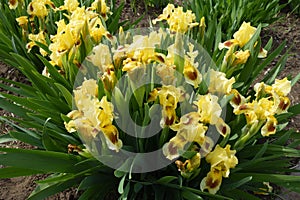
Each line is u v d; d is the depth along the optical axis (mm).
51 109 758
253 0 1149
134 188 701
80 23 753
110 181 750
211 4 1126
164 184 709
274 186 831
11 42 955
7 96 751
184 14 810
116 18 1004
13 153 661
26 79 1046
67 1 907
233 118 778
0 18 993
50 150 712
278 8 1205
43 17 930
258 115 680
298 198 818
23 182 841
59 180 692
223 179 725
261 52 804
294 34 1237
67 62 775
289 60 1135
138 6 1325
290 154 752
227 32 1104
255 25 1160
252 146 763
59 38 750
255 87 717
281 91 707
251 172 758
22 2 981
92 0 1028
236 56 753
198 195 681
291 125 961
